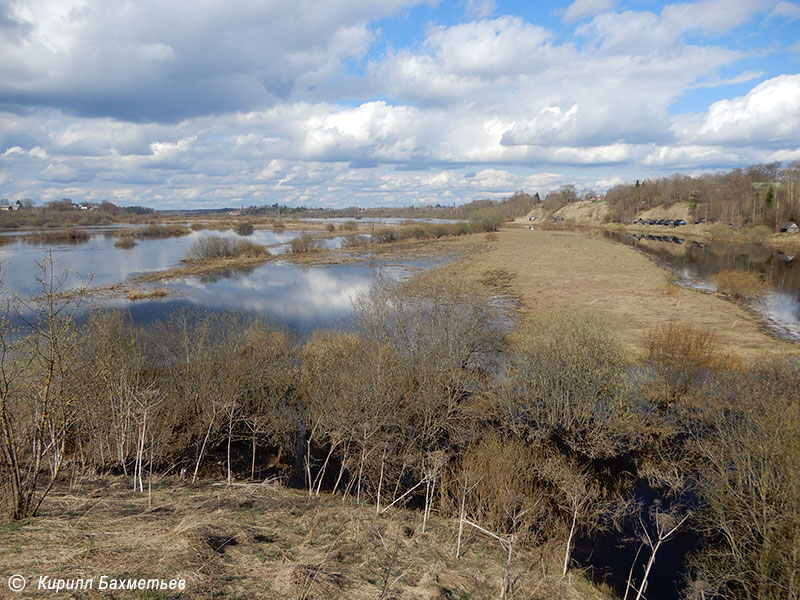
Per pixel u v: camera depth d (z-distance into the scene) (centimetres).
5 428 764
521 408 1725
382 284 3091
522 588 834
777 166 14062
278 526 848
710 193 12638
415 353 1886
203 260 5528
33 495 798
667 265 5403
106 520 750
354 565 741
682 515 1205
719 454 1296
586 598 872
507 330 2648
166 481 1166
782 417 1085
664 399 1800
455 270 4838
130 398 1309
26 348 930
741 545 995
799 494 859
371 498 1245
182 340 1995
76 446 1260
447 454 1429
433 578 749
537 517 1177
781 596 846
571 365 1623
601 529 1159
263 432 1568
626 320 2917
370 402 1472
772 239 8075
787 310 3203
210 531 725
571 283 4178
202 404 1614
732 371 1794
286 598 580
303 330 2748
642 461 1485
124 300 3450
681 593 953
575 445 1544
